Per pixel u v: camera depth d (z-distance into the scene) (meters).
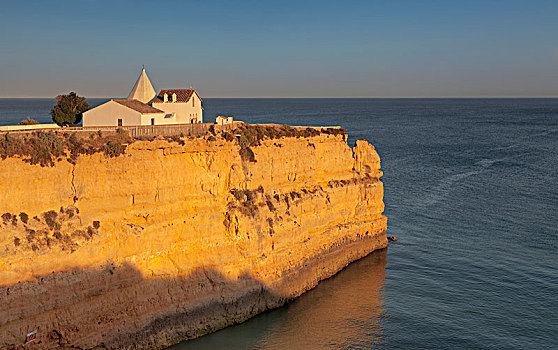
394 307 43.53
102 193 35.34
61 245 32.69
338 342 38.34
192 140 39.94
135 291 36.22
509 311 42.31
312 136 52.69
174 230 38.41
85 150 34.78
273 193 47.03
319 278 49.62
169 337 37.62
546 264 51.19
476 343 37.88
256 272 42.53
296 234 47.00
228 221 41.25
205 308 39.56
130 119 48.28
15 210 31.56
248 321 41.62
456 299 44.62
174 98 54.28
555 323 40.31
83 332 33.38
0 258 30.14
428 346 37.69
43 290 31.39
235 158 43.25
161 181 37.91
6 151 31.20
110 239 35.28
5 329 30.06
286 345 37.88
